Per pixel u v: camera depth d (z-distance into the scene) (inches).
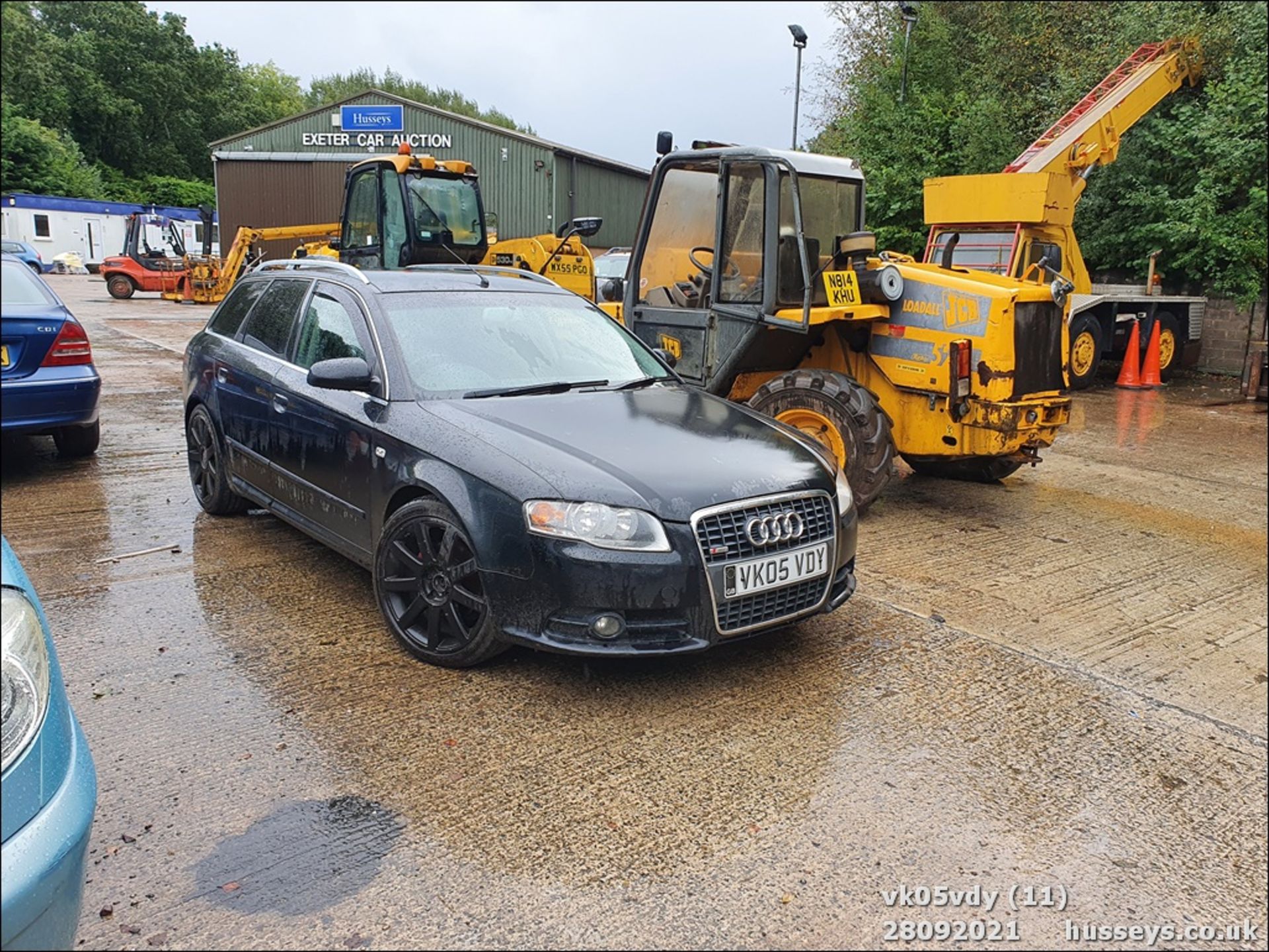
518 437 146.8
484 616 140.4
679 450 147.9
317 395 177.5
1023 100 684.1
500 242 516.4
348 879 99.3
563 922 94.8
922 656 164.1
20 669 74.7
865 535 238.2
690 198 269.0
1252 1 549.6
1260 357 490.3
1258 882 107.7
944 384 237.0
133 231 1051.9
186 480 262.2
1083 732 140.1
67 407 249.6
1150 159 570.9
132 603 171.0
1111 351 555.2
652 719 135.7
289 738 126.3
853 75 836.0
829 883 102.7
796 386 239.6
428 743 126.6
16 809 70.6
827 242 256.5
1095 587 206.1
